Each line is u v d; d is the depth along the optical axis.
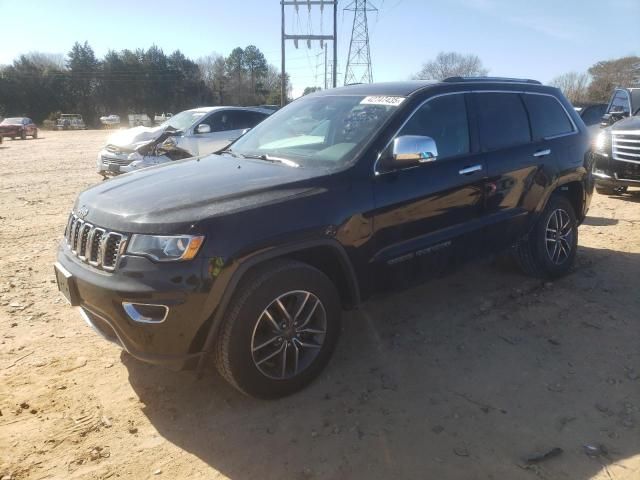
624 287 5.02
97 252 3.09
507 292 4.92
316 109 4.38
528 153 4.68
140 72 90.25
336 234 3.30
